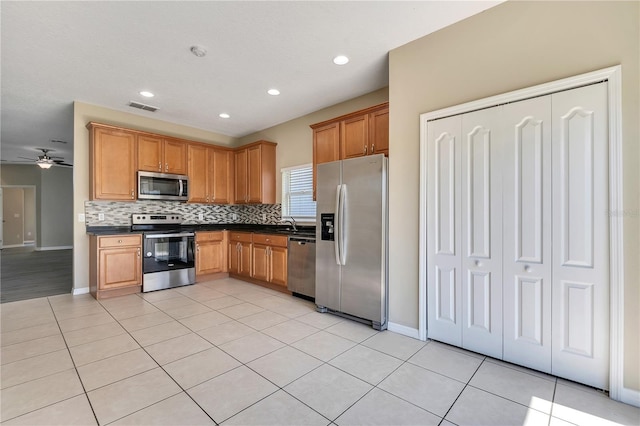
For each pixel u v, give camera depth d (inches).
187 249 181.3
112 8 86.2
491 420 64.1
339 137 144.7
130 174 169.9
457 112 96.7
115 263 154.0
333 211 128.8
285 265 161.2
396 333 110.4
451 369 84.7
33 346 97.7
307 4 86.0
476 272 93.9
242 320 122.6
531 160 84.0
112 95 150.6
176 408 67.3
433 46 101.7
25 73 125.3
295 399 70.9
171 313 130.1
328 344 100.7
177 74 128.0
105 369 83.7
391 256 112.7
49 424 62.0
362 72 127.7
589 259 75.7
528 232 84.7
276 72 127.3
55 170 364.8
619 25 72.0
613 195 72.0
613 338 71.7
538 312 83.1
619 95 71.5
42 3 83.4
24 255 306.5
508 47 87.4
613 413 66.6
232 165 219.5
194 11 88.2
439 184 101.0
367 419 64.2
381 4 87.0
